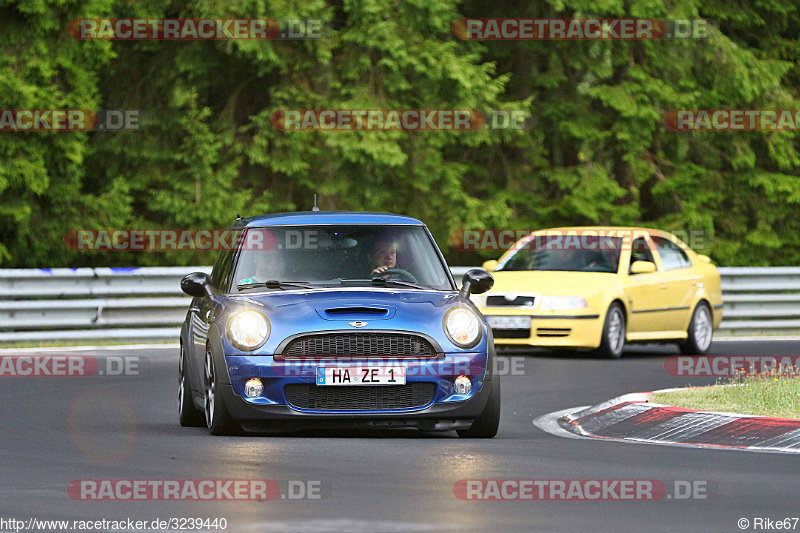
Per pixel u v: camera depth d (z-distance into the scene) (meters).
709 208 114.25
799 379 48.88
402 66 93.06
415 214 98.75
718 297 73.06
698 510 26.61
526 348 71.75
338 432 38.97
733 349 73.12
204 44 95.69
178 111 97.44
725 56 107.69
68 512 26.00
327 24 93.25
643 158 109.12
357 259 39.97
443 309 37.38
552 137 106.38
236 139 97.19
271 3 91.56
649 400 43.47
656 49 106.81
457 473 30.67
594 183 103.31
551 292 65.25
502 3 105.62
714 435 38.03
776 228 117.31
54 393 49.25
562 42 104.62
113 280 71.44
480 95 95.38
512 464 32.22
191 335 40.44
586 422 42.22
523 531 24.34
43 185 83.12
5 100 81.44
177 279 72.88
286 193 99.00
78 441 36.28
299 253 40.09
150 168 96.81
